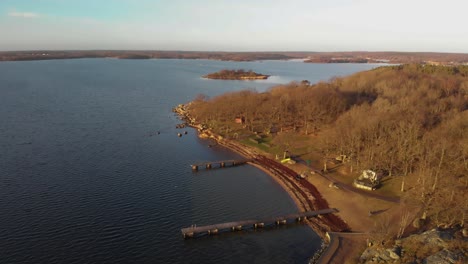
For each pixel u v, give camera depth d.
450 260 87.31
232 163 183.00
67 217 122.19
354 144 168.62
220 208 134.50
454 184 121.69
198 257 105.81
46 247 105.88
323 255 102.94
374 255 97.69
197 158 190.38
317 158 182.62
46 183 147.38
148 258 103.94
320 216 129.62
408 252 94.62
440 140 147.12
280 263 103.88
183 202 137.75
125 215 125.56
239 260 105.00
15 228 114.31
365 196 139.00
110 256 103.56
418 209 123.81
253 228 122.06
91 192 141.38
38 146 193.50
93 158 179.25
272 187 155.75
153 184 152.88
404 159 150.75
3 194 136.25
